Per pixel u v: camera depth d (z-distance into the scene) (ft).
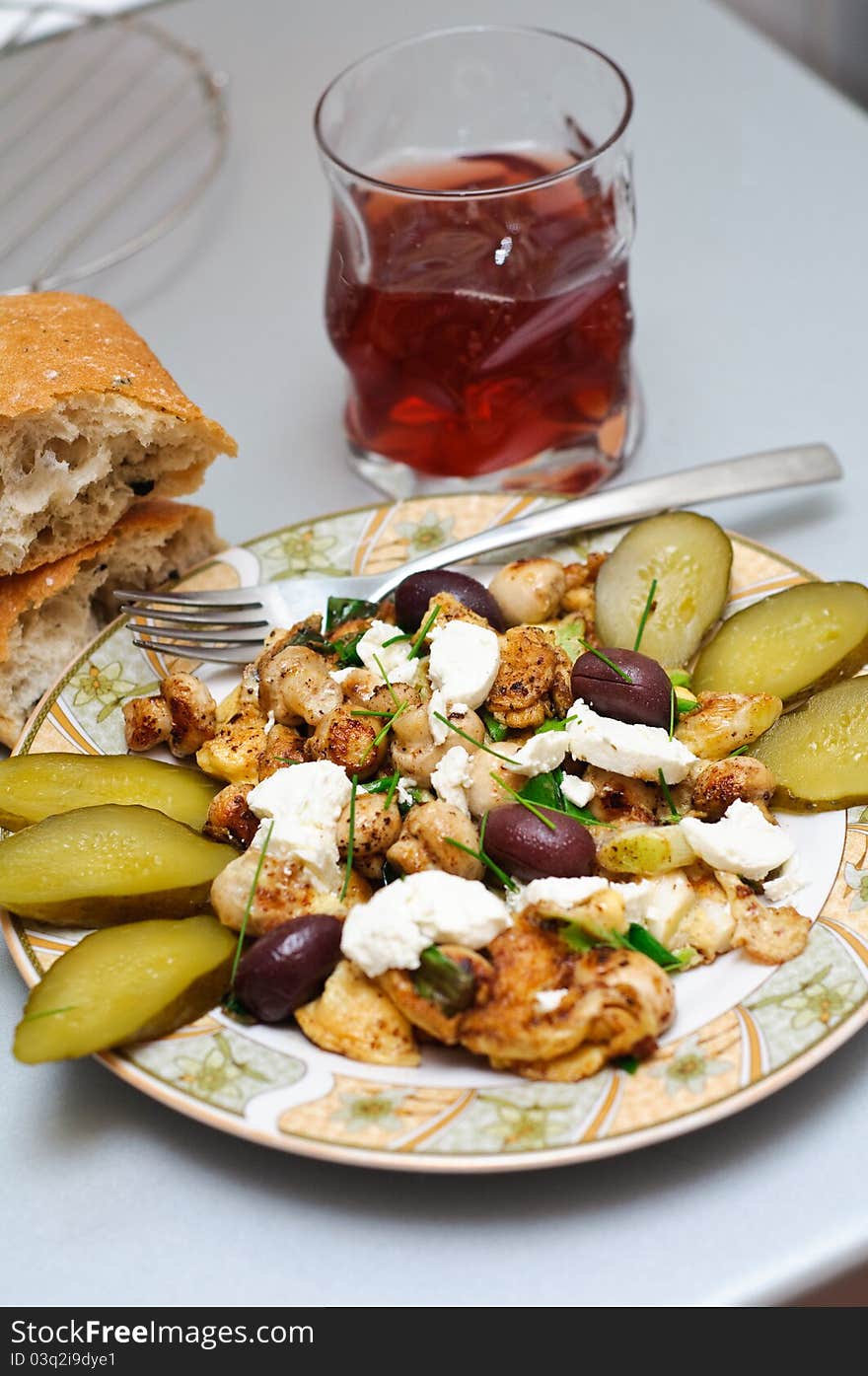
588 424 2.03
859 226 2.45
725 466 1.98
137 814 1.63
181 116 2.69
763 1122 1.53
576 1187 1.50
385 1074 1.50
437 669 1.70
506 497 1.96
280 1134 1.44
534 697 1.70
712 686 1.77
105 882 1.57
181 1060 1.49
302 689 1.73
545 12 2.90
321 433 2.22
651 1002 1.47
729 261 2.42
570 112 2.11
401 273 1.90
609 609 1.83
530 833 1.57
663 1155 1.51
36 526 1.85
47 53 2.85
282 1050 1.51
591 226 1.92
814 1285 1.45
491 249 1.89
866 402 2.20
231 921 1.57
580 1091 1.46
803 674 1.75
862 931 1.55
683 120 2.65
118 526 1.92
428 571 1.82
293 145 2.64
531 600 1.82
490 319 1.89
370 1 2.95
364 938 1.51
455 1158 1.41
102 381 1.84
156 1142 1.55
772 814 1.66
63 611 1.91
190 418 1.87
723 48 2.77
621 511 1.93
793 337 2.30
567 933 1.53
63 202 2.56
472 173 2.10
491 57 2.12
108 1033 1.48
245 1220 1.50
